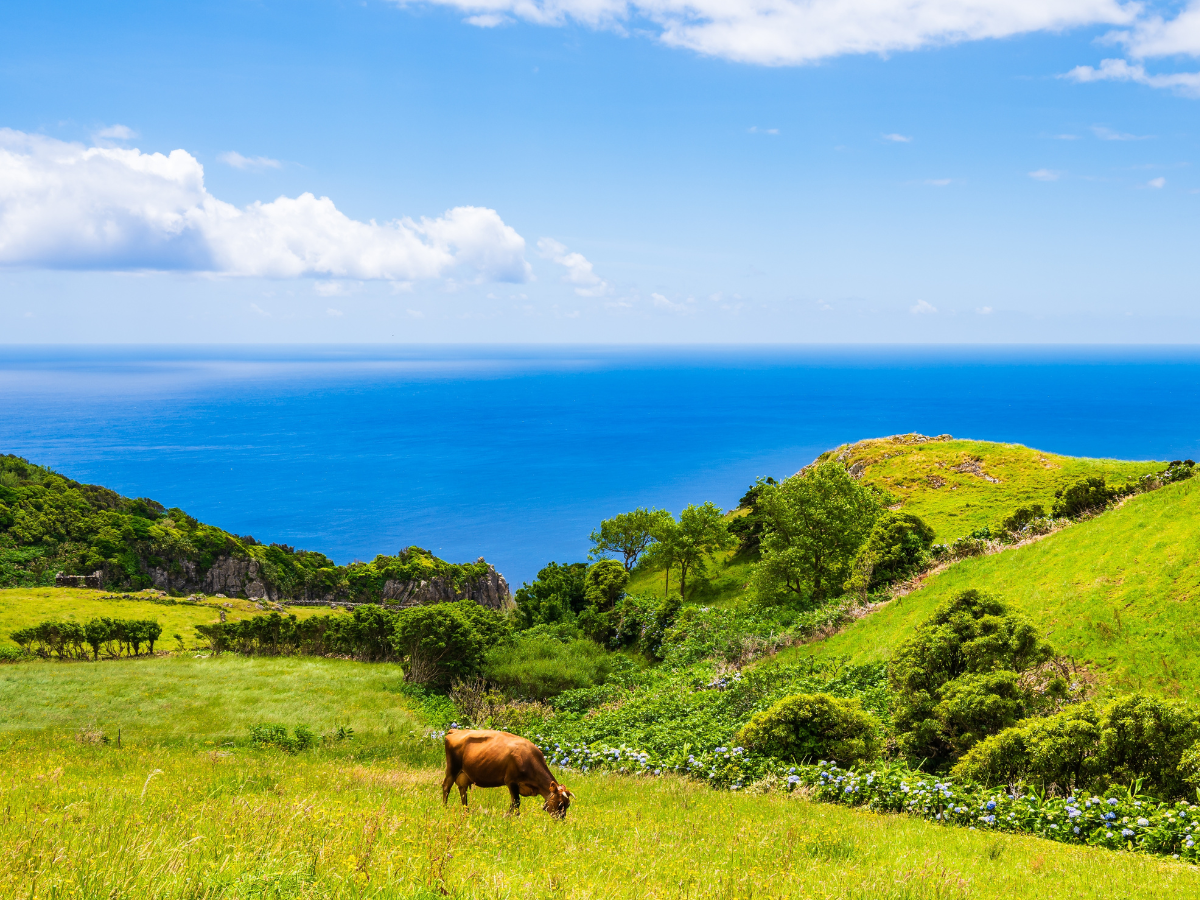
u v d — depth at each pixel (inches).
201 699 1443.2
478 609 2098.9
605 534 3262.8
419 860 303.9
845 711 781.3
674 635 2028.8
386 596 5482.3
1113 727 599.2
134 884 229.6
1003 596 1234.0
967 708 733.3
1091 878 398.9
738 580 2753.4
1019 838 520.7
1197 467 1393.9
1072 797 571.5
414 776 751.1
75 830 313.3
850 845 449.1
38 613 3029.0
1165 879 402.3
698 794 682.2
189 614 3422.7
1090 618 1023.0
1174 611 938.7
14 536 4731.8
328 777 675.4
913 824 554.6
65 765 668.1
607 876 328.8
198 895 231.0
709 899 300.0
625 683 1690.5
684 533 2711.6
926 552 1705.2
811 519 1988.2
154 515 5821.9
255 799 457.4
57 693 1416.1
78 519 5032.0
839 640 1423.5
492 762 517.3
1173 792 559.2
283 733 1095.0
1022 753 641.0
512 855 362.0
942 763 753.6
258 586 5236.2
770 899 307.1
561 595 3166.8
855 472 3373.5
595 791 693.9
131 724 1224.8
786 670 1268.5
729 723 1034.7
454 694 1581.0
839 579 1983.3
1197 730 572.7
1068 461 2748.5
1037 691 853.2
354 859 283.7
